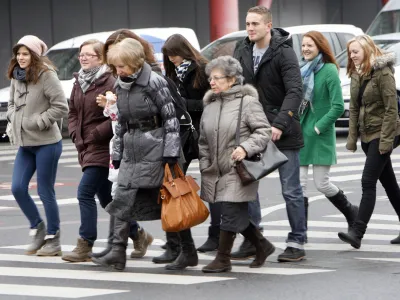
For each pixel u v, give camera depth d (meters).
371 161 26.05
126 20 93.00
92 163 24.48
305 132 27.03
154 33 63.53
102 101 24.17
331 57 27.00
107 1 91.38
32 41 25.48
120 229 23.28
